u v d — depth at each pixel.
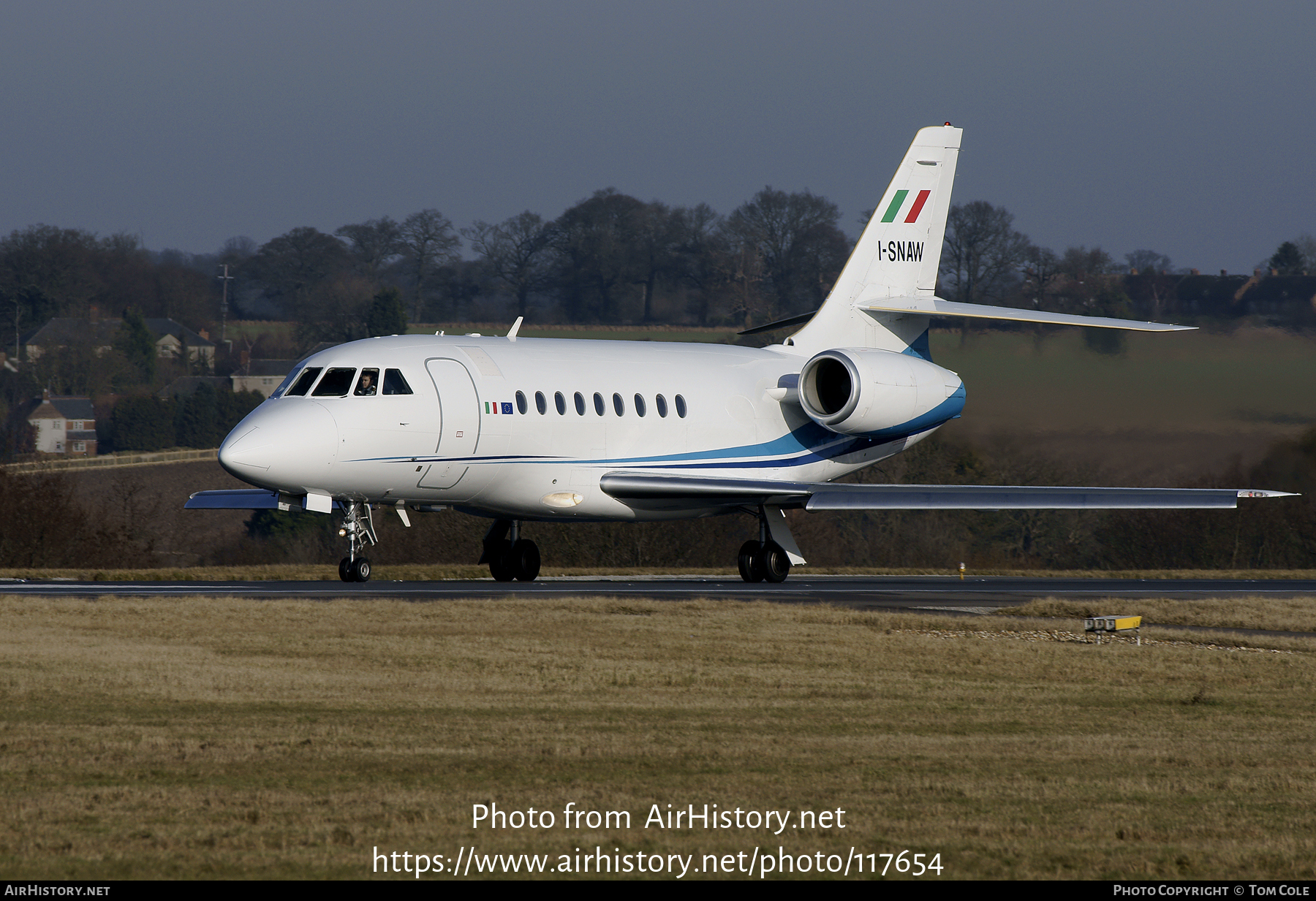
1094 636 71.38
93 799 35.28
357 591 86.88
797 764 41.03
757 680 55.91
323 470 92.38
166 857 30.84
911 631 71.38
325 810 34.72
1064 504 104.69
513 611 73.56
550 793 36.84
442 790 36.94
